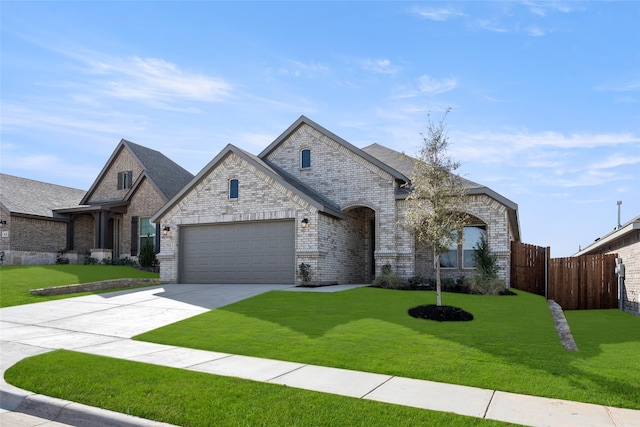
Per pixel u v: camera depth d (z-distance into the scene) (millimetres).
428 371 8016
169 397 6762
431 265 21266
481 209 19625
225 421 5949
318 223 19547
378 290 17188
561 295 19797
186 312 13961
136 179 30609
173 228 22312
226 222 21344
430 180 13938
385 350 9406
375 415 6066
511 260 19875
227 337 10664
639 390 7121
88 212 30594
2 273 23188
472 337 10516
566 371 8086
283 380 7535
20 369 8195
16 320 13227
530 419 5988
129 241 30062
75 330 11852
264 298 15523
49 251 30438
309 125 23156
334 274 20922
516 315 13141
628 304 18734
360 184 21922
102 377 7691
